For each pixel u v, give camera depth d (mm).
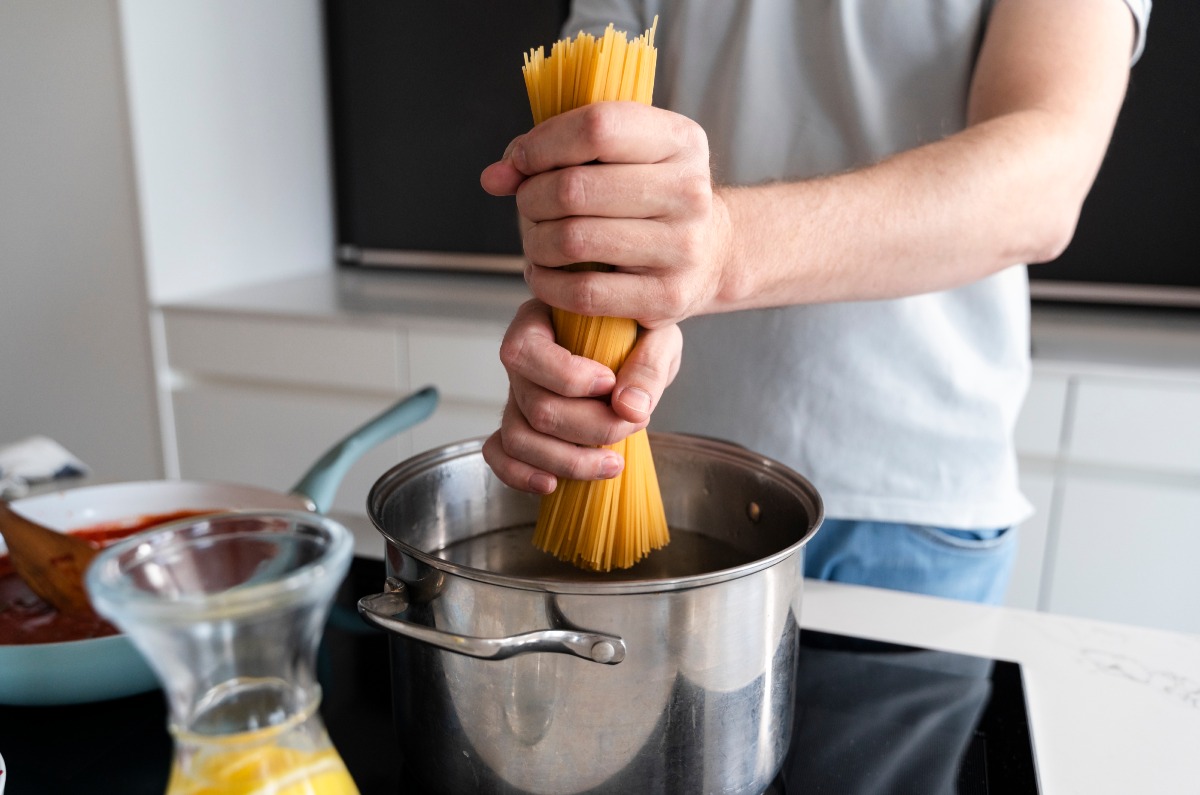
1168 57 1479
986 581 928
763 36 872
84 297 1788
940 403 873
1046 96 678
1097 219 1592
